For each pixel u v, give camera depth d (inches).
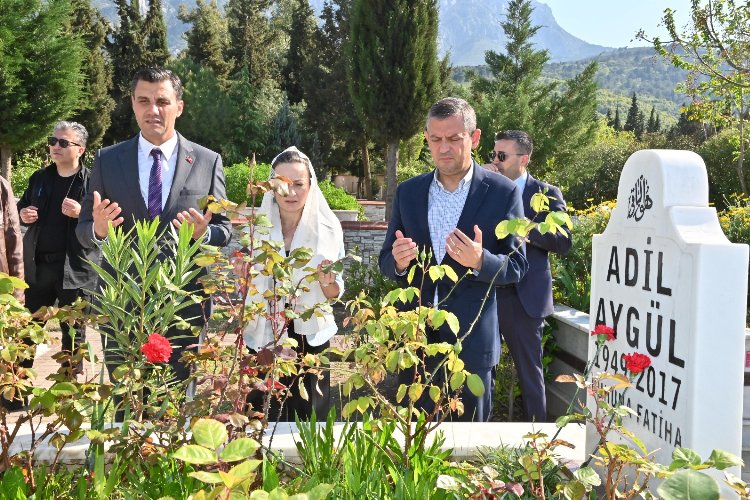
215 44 1601.9
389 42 682.2
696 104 588.1
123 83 1507.1
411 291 89.7
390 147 722.2
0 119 674.2
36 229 201.0
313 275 90.7
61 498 83.2
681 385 85.1
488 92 948.0
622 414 75.6
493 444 104.7
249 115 1405.0
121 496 81.0
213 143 1374.3
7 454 86.7
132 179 135.9
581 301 217.8
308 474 85.2
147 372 94.8
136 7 1571.1
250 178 85.8
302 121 1446.9
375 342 91.9
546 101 840.3
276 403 134.7
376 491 76.5
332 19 1492.4
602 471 98.9
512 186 130.3
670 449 87.3
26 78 689.0
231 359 92.7
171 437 85.7
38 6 692.1
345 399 196.5
